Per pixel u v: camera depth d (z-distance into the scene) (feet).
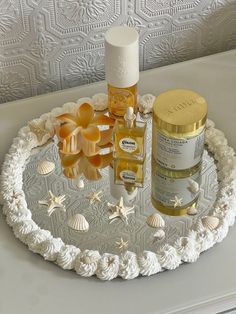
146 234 2.90
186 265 2.81
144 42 3.78
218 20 3.83
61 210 3.01
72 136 3.14
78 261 2.77
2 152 3.31
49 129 3.34
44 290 2.74
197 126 2.92
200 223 2.89
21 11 3.42
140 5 3.59
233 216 2.95
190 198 3.05
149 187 3.13
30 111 3.51
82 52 3.70
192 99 3.00
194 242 2.83
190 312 2.66
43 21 3.49
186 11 3.71
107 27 3.63
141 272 2.75
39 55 3.63
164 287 2.74
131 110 3.04
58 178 3.16
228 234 2.92
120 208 2.98
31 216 2.98
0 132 3.40
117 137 3.13
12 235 2.93
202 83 3.64
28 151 3.26
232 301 2.70
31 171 3.19
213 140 3.27
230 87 3.61
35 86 3.77
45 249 2.81
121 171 3.20
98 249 2.85
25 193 3.09
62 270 2.80
